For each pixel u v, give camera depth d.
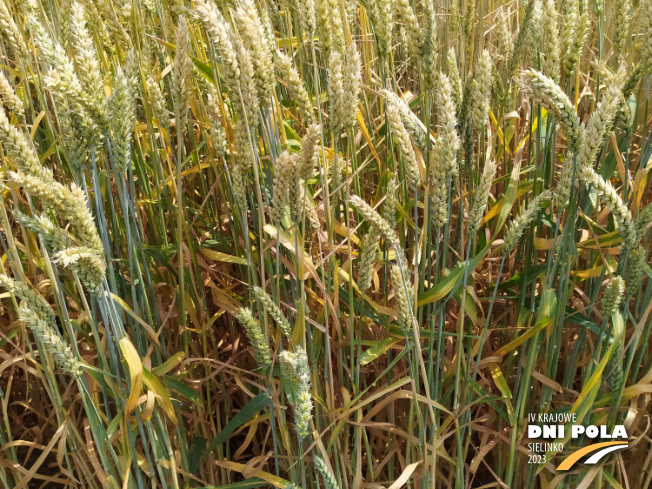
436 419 0.77
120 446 0.76
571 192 0.62
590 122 0.55
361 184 0.88
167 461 0.70
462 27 0.91
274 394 0.69
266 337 0.65
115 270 0.76
